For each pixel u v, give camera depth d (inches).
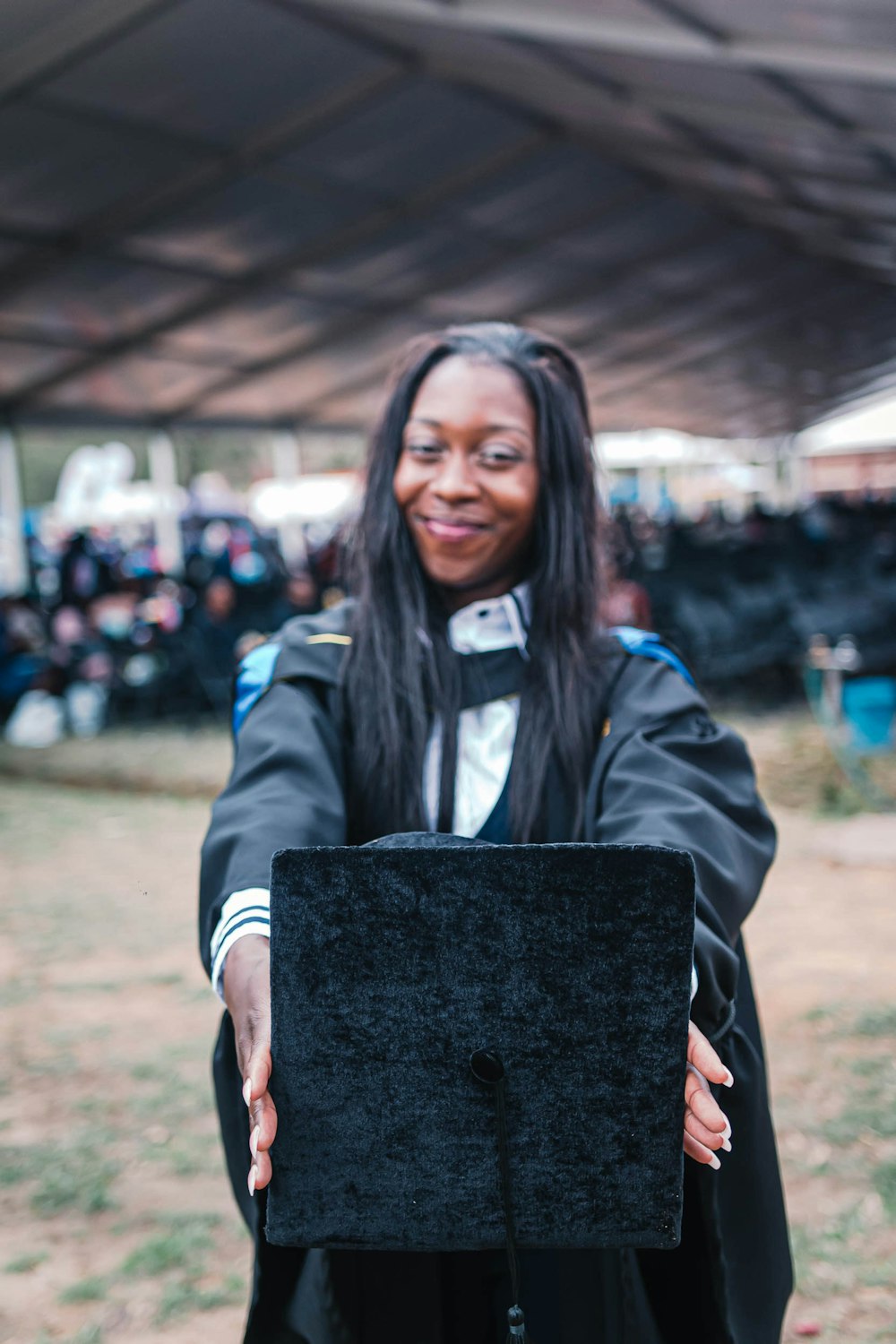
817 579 447.8
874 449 1579.7
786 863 236.8
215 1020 170.7
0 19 271.3
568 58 307.1
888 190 383.6
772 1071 145.6
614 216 480.4
